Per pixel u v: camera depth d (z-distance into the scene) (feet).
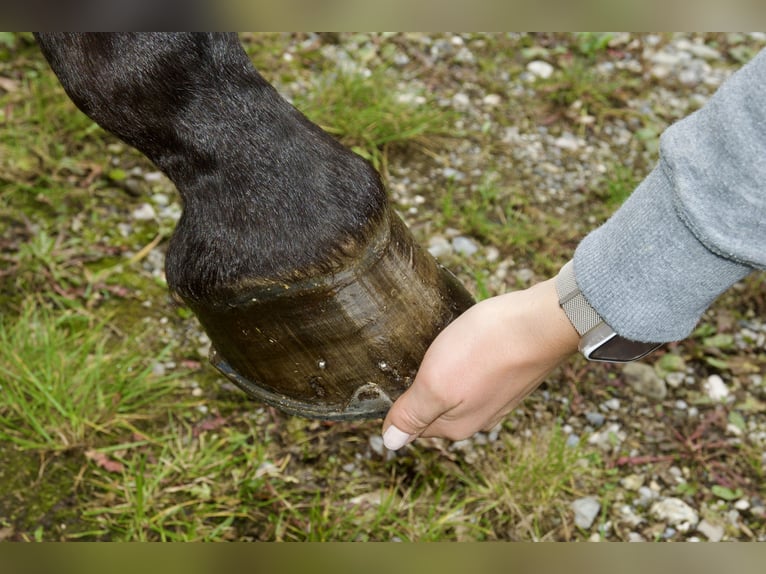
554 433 7.06
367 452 7.04
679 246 3.78
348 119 9.22
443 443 7.09
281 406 4.64
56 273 7.88
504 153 9.43
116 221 8.44
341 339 4.34
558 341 4.30
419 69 10.25
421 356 4.53
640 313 3.92
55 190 8.52
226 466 6.88
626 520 6.84
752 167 3.53
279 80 9.82
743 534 6.80
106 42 4.01
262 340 4.37
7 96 9.32
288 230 4.14
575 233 8.69
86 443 6.86
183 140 4.19
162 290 7.96
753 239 3.61
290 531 6.55
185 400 7.26
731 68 10.73
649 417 7.45
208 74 4.15
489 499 6.82
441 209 8.75
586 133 9.75
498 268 8.33
